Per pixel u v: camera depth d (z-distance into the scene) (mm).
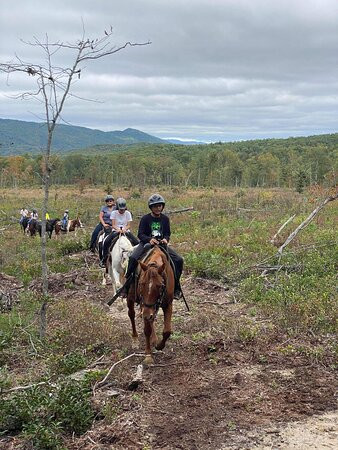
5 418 4535
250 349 6359
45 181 6730
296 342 6566
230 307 8648
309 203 24438
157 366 5949
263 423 4590
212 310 8305
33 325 7598
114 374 5574
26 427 4375
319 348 6223
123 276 9125
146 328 5773
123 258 8938
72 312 8039
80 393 4754
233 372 5723
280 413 4770
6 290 9734
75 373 5617
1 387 4996
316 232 14531
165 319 6082
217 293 9672
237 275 10406
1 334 6809
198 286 10156
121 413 4750
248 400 5016
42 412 4672
